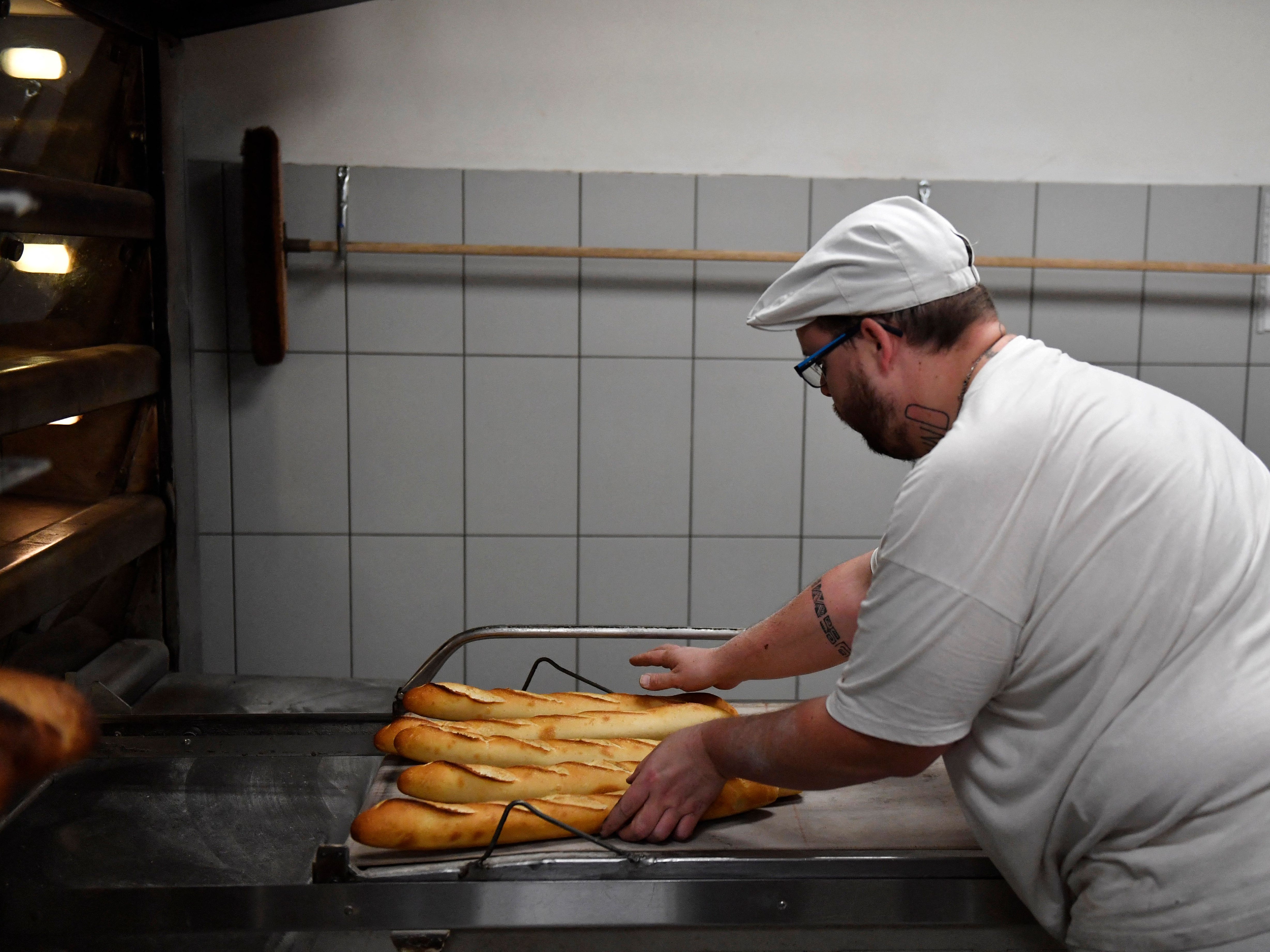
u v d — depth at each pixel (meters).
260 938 1.06
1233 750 0.79
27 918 0.90
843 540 2.23
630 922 0.93
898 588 0.82
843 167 2.11
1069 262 2.07
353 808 1.12
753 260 2.02
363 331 2.08
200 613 2.02
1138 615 0.79
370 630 2.19
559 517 2.18
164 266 1.74
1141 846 0.83
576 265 2.09
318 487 2.13
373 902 0.91
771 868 0.94
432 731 1.11
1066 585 0.79
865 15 2.05
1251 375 2.20
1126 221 2.14
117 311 1.69
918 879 0.95
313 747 1.25
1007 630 0.80
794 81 2.07
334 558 2.16
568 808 1.00
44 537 1.39
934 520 0.80
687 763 0.98
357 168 2.03
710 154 2.09
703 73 2.06
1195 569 0.80
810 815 1.07
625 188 2.08
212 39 1.99
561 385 2.13
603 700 1.23
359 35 2.01
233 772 1.19
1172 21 2.08
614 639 1.31
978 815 0.89
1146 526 0.79
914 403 0.90
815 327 0.93
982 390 0.84
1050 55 2.09
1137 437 0.81
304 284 2.06
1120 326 2.17
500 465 2.15
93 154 1.60
